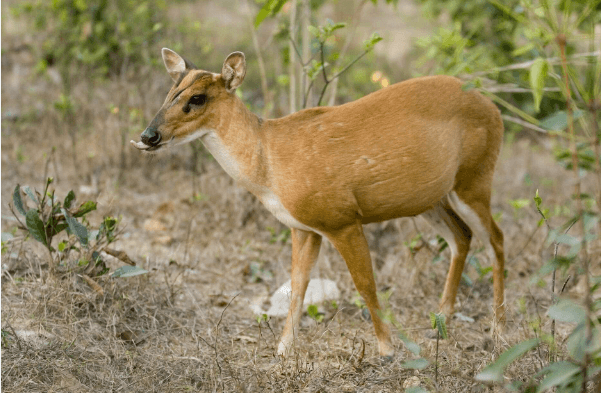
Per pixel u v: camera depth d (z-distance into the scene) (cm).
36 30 1727
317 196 714
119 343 764
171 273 975
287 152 718
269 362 752
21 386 647
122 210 1220
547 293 945
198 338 797
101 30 1586
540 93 493
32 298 797
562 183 1405
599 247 945
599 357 498
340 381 688
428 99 751
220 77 707
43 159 1401
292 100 1120
